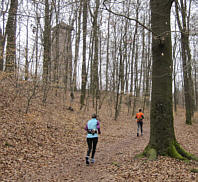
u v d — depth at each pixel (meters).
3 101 9.63
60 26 12.74
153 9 5.55
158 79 5.36
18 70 9.05
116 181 4.04
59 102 14.75
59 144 7.38
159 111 5.30
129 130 11.93
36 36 10.13
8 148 5.83
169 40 5.42
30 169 5.00
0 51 8.28
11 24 10.80
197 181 3.71
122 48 14.13
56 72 12.18
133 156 5.72
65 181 4.36
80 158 6.20
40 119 9.32
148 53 16.19
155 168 4.45
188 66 7.96
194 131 11.18
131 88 19.59
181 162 4.79
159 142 5.26
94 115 6.02
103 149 7.33
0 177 4.31
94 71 15.92
